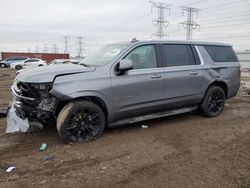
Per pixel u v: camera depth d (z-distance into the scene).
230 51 6.79
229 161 3.88
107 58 5.00
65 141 4.43
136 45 5.08
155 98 5.24
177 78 5.50
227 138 4.85
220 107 6.49
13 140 4.71
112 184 3.23
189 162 3.84
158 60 5.33
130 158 3.96
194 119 6.14
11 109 4.86
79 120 4.49
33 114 4.54
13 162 3.82
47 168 3.63
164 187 3.17
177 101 5.62
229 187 3.18
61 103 4.50
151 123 5.78
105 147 4.36
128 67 4.64
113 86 4.70
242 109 7.33
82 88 4.39
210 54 6.28
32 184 3.22
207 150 4.28
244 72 34.19
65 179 3.34
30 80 4.26
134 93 4.95
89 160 3.88
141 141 4.65
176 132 5.16
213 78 6.17
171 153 4.15
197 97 5.95
